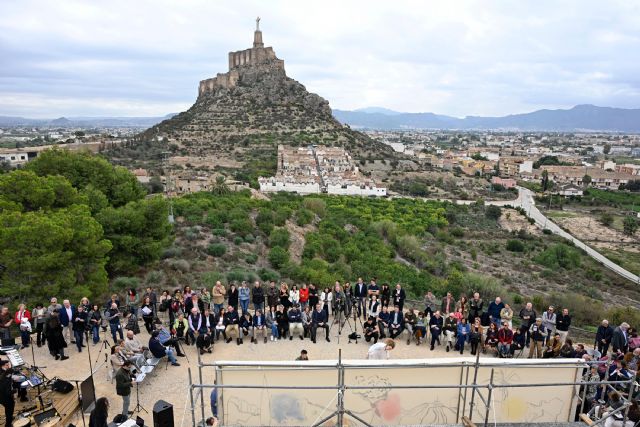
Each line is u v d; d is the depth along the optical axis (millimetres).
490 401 10289
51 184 23844
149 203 26750
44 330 16688
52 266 19312
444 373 10523
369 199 104812
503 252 75312
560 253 72375
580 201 126812
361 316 20234
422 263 51812
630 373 12812
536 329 16203
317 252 41969
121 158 128250
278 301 18422
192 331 16922
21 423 11344
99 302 21969
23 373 13242
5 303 19578
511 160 191125
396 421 10562
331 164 138875
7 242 18688
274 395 10383
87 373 14984
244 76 197500
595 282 62844
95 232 21531
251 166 129000
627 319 30359
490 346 16625
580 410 11508
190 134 159375
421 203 107125
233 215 44031
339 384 9578
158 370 15328
